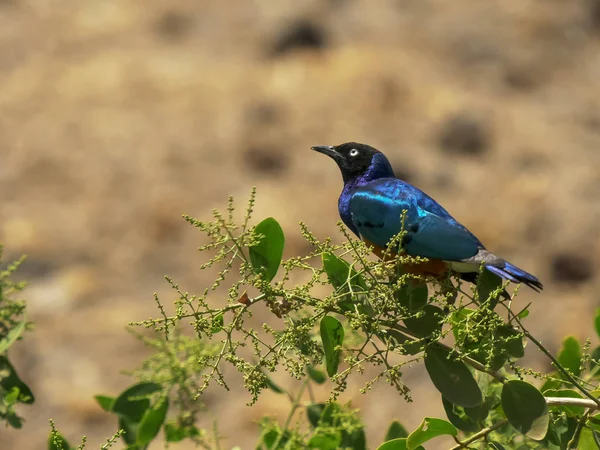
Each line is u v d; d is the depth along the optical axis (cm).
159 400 503
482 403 405
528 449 423
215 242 375
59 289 2147
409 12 3469
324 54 3198
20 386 468
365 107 2880
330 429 482
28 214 2466
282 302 378
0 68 3153
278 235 410
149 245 2339
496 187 2612
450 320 378
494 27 3422
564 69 3288
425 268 518
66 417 1723
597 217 2444
